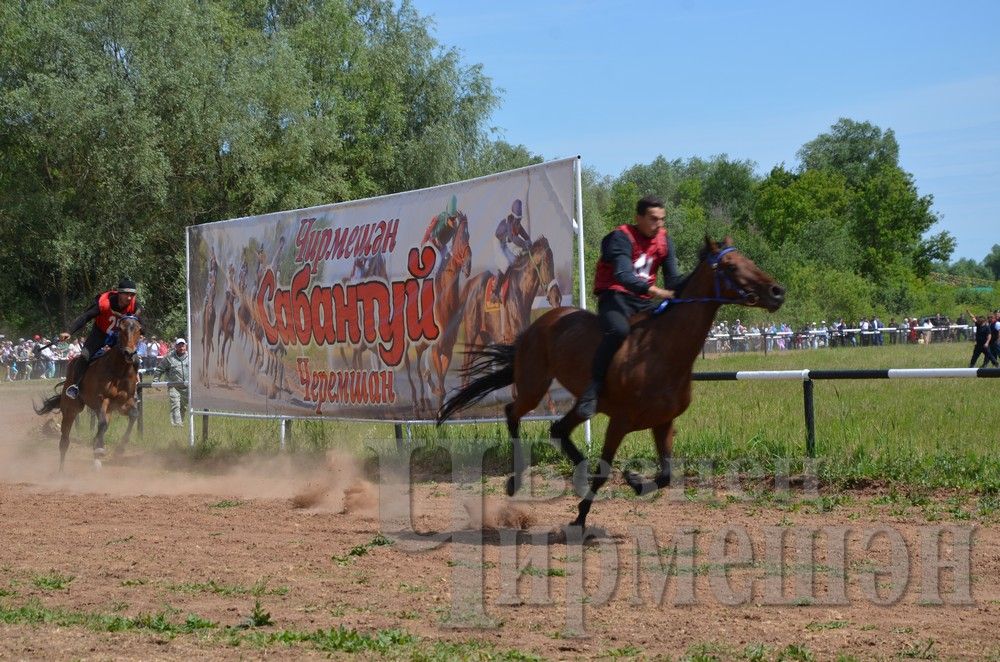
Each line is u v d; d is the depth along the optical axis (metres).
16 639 5.32
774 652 4.99
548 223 11.32
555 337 8.72
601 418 14.54
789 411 15.06
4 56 35.59
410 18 43.91
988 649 5.02
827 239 79.56
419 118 43.50
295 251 14.70
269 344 15.16
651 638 5.33
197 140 36.06
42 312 42.25
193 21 36.44
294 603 6.18
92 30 35.44
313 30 41.72
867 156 116.62
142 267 37.72
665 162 118.62
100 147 35.12
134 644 5.23
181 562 7.50
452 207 12.45
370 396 13.50
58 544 8.36
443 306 12.50
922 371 9.78
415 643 5.23
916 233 90.69
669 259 8.30
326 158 41.47
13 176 37.91
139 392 18.08
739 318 56.38
